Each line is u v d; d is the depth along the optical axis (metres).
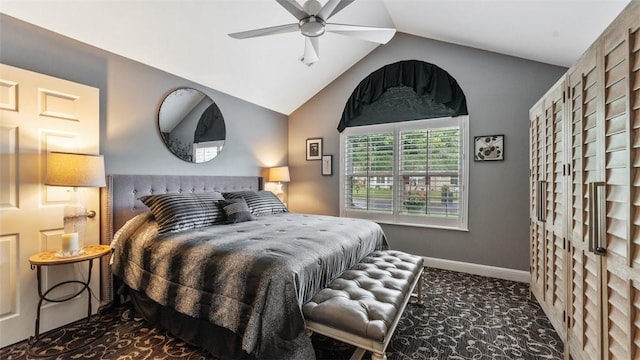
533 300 2.55
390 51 3.83
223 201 2.80
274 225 2.60
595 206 1.21
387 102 3.89
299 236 2.12
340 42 3.57
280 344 1.44
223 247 1.81
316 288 1.71
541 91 2.96
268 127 4.42
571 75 1.59
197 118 3.34
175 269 1.86
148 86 2.83
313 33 2.02
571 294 1.61
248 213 2.84
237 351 1.58
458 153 3.41
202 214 2.53
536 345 1.88
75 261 1.87
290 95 4.31
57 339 1.95
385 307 1.51
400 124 3.79
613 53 1.13
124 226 2.38
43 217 2.03
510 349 1.84
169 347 1.85
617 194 1.12
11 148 1.89
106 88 2.49
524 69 3.04
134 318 2.24
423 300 2.57
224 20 2.64
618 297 1.13
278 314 1.47
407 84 3.70
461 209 3.39
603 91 1.21
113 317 2.26
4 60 1.94
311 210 4.58
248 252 1.71
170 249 1.94
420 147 3.65
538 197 2.14
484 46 3.15
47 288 2.06
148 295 1.99
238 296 1.56
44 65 2.12
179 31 2.59
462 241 3.39
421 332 2.03
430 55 3.55
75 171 1.96
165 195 2.49
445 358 1.74
